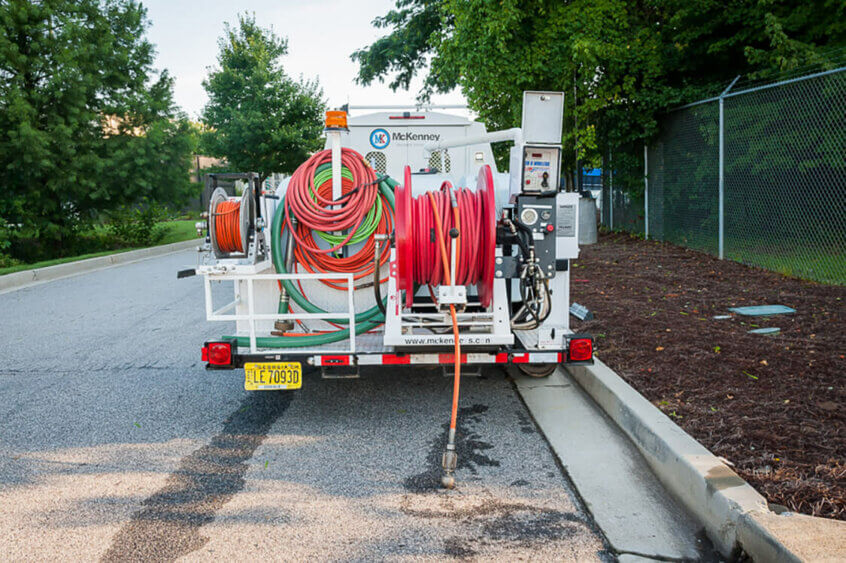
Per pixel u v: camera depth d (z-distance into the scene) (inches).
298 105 1130.0
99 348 291.6
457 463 164.7
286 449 175.9
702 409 174.2
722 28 508.7
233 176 191.3
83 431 191.3
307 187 197.9
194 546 126.5
